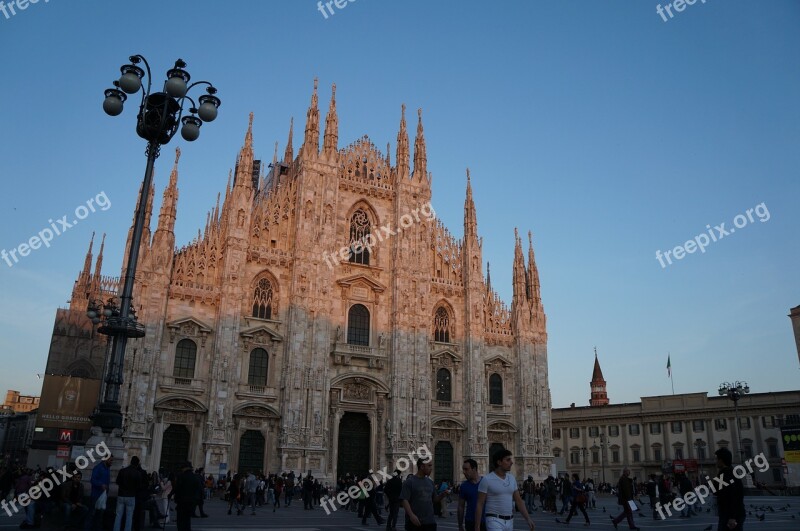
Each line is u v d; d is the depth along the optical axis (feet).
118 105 100.48
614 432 445.37
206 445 211.41
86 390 198.29
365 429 245.45
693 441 412.36
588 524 127.24
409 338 255.50
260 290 239.09
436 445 256.52
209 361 221.66
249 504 180.86
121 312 98.89
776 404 388.37
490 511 48.29
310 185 253.85
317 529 105.09
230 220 233.96
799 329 324.19
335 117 266.98
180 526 77.36
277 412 225.97
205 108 104.32
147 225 221.25
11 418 485.15
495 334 278.87
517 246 295.28
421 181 278.87
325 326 240.53
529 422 270.67
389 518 104.99
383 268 264.72
